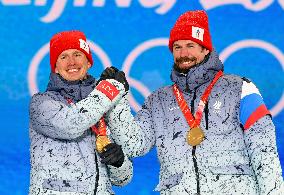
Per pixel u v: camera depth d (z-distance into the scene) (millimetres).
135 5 11977
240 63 11953
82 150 6926
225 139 6996
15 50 11898
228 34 11992
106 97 6793
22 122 11820
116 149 6875
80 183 6754
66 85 7145
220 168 6891
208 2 11992
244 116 7043
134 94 11828
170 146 7133
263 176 6758
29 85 11867
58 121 6781
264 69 11945
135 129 7191
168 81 11891
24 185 11688
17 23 11930
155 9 11969
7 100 11844
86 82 7270
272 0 12016
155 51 11930
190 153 6988
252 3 12016
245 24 12000
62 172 6766
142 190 11656
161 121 7352
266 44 11969
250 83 7289
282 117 11844
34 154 6938
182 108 7242
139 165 11695
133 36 11930
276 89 11906
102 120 7074
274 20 11992
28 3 11930
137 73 11891
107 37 11906
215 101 7172
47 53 11922
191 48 7363
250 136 6926
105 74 6996
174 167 7047
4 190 11641
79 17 11945
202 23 7512
